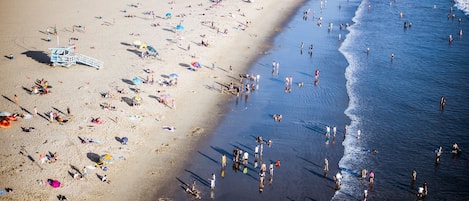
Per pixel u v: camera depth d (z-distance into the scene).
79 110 52.22
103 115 51.62
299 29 91.81
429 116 57.06
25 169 41.31
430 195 42.50
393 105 59.91
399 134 52.94
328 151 49.22
